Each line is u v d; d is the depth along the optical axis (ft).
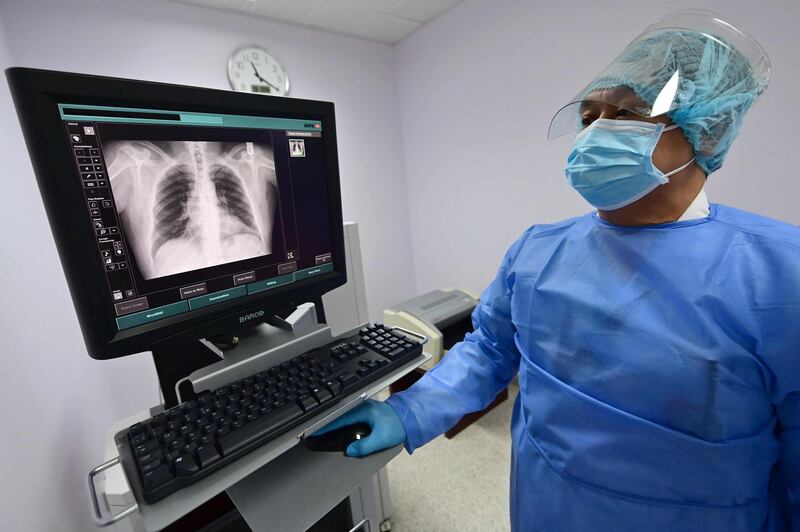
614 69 2.03
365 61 8.02
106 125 1.47
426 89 7.96
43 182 1.35
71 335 3.56
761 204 4.37
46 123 1.32
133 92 1.49
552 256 2.34
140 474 1.33
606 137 1.95
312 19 6.88
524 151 6.57
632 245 1.98
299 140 2.14
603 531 1.98
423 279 9.39
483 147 7.20
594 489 1.97
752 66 1.89
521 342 2.44
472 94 7.13
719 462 1.68
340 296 3.65
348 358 1.99
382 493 4.42
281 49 6.89
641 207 2.00
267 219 2.06
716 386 1.63
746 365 1.64
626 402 1.83
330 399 1.69
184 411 1.58
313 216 2.28
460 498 4.90
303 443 1.97
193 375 1.78
